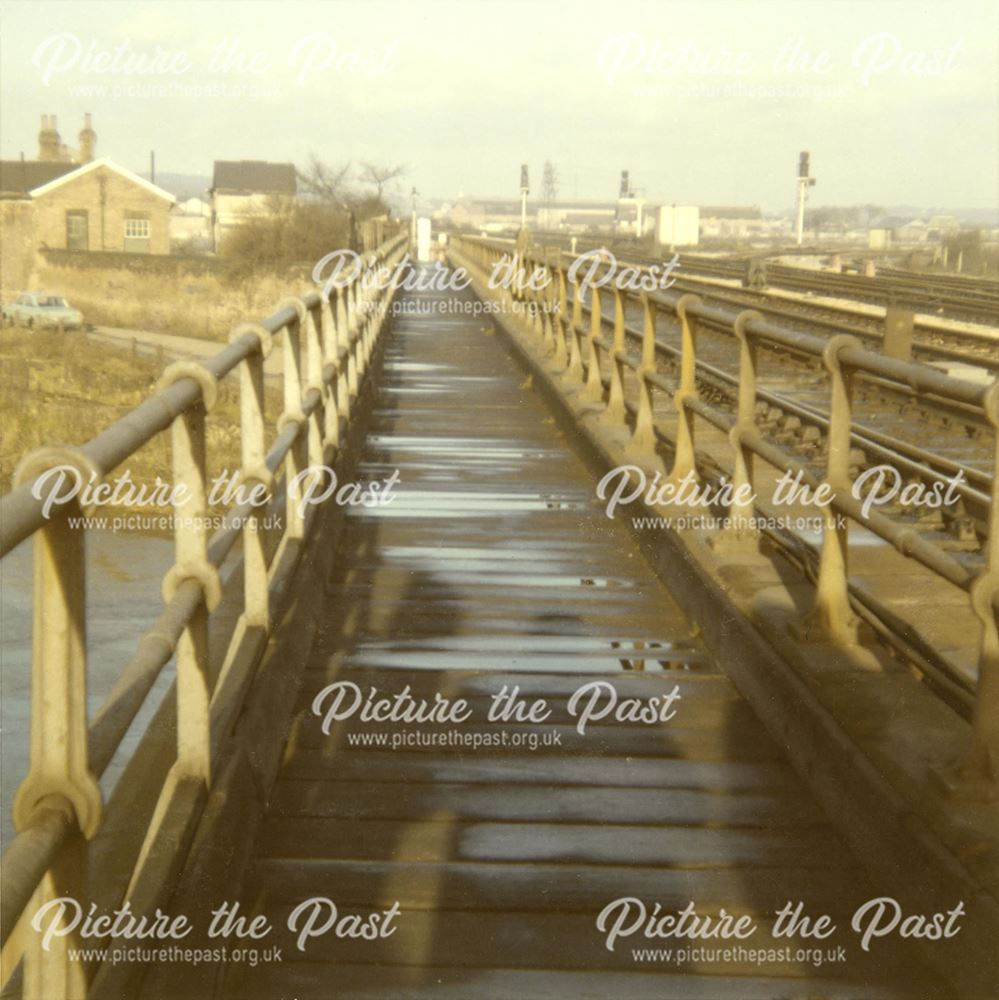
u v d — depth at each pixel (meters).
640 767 4.94
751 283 32.44
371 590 7.23
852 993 3.52
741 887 4.07
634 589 7.34
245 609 5.00
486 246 33.41
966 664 4.79
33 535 2.22
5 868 1.97
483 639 6.41
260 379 5.00
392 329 25.03
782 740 5.06
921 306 28.83
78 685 2.30
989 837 3.49
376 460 11.38
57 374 32.44
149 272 61.97
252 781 4.21
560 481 10.49
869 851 4.06
